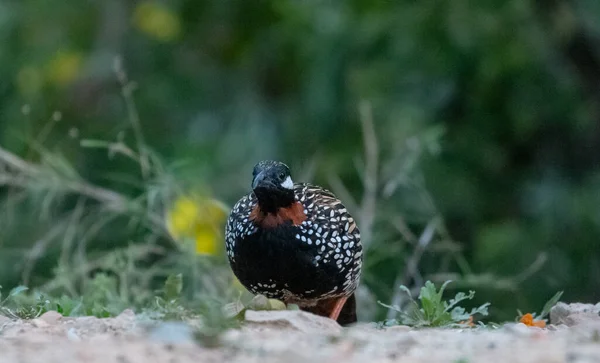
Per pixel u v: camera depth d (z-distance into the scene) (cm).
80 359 599
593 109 1606
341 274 914
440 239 1464
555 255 1517
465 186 1544
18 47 1831
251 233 887
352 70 1627
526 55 1559
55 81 1827
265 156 1731
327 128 1634
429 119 1558
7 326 774
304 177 1427
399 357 627
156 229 1222
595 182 1574
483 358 619
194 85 1867
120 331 735
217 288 1152
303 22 1728
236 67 1922
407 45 1596
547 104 1569
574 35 1602
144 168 1245
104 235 1399
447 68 1576
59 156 1363
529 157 1616
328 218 898
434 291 877
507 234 1510
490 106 1581
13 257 1426
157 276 1261
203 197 1299
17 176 1389
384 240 1341
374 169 1355
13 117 1755
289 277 897
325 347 656
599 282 1529
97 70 1845
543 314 948
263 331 722
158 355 616
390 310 1150
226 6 1928
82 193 1284
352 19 1658
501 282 1255
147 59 1898
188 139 1759
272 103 1859
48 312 826
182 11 1939
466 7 1571
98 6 1906
